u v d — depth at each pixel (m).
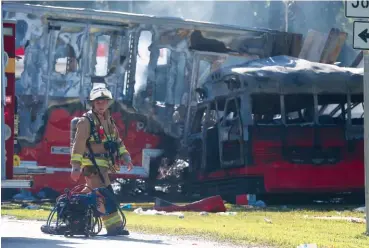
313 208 58.66
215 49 75.12
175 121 73.50
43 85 70.44
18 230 32.19
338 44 78.25
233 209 56.47
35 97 70.31
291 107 68.62
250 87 64.31
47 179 69.50
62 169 69.94
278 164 64.50
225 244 28.62
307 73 65.75
